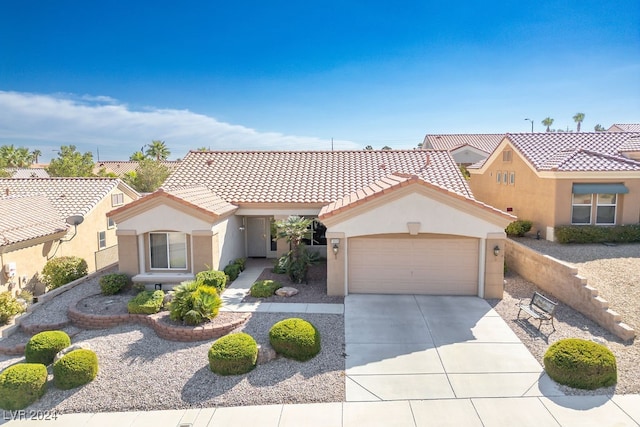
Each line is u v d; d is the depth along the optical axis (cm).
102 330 1493
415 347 1287
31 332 1502
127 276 1859
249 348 1167
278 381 1117
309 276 2041
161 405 1038
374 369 1166
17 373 1066
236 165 2625
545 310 1377
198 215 1841
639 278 1602
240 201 2189
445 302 1672
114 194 3116
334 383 1104
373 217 1703
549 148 2589
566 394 1042
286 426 948
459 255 1748
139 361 1231
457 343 1309
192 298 1416
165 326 1387
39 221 2331
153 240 1912
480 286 1728
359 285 1788
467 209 1673
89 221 2741
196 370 1177
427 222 1686
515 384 1087
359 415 979
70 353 1145
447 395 1046
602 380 1051
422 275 1769
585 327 1388
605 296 1490
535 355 1230
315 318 1509
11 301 1755
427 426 937
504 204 2870
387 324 1454
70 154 5472
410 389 1073
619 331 1299
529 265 1909
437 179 2350
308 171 2528
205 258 1869
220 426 953
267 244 2473
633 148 2402
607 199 2238
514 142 2683
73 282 2014
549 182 2270
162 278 1853
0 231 2009
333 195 2228
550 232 2264
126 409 1030
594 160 2266
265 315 1537
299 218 1966
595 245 2139
